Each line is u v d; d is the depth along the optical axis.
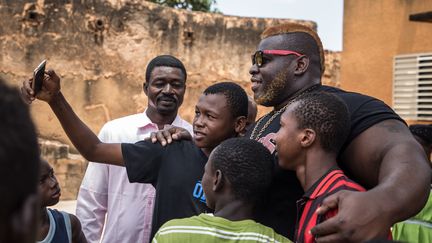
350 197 1.54
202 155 2.59
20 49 10.70
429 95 8.48
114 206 3.32
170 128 2.76
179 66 3.55
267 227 1.90
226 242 1.82
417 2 8.61
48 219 2.62
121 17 11.67
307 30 2.32
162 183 2.57
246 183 1.91
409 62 8.72
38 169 0.75
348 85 9.56
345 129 1.84
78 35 11.23
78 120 2.60
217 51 12.66
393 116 1.91
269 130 2.25
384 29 9.05
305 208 1.81
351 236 1.50
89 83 11.37
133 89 11.77
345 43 9.62
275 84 2.27
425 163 1.65
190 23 12.39
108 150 2.60
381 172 1.68
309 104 1.85
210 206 2.06
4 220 0.71
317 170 1.83
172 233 1.85
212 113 2.46
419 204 1.57
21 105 0.74
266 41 2.31
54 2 10.96
